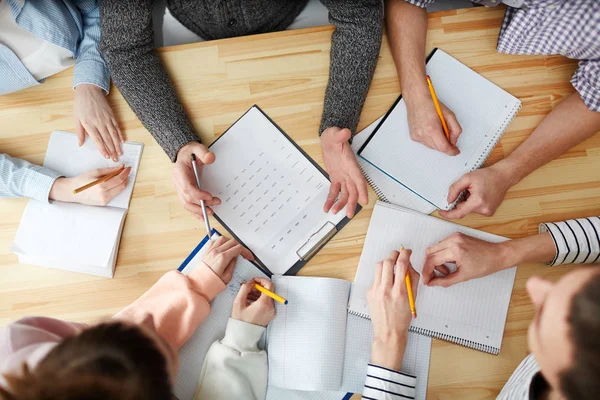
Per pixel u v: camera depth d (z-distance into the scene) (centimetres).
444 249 87
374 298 85
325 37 101
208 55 100
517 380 77
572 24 87
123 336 54
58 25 99
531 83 98
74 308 89
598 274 46
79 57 104
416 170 94
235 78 99
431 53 100
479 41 100
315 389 83
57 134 98
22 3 96
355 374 85
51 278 90
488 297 88
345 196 91
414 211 92
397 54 98
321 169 94
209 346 86
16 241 91
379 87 99
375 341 84
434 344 86
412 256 90
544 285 53
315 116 97
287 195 93
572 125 92
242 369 82
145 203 93
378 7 100
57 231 91
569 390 46
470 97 97
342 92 95
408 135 96
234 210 92
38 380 48
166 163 96
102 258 89
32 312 88
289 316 86
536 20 90
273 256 90
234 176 94
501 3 100
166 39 121
